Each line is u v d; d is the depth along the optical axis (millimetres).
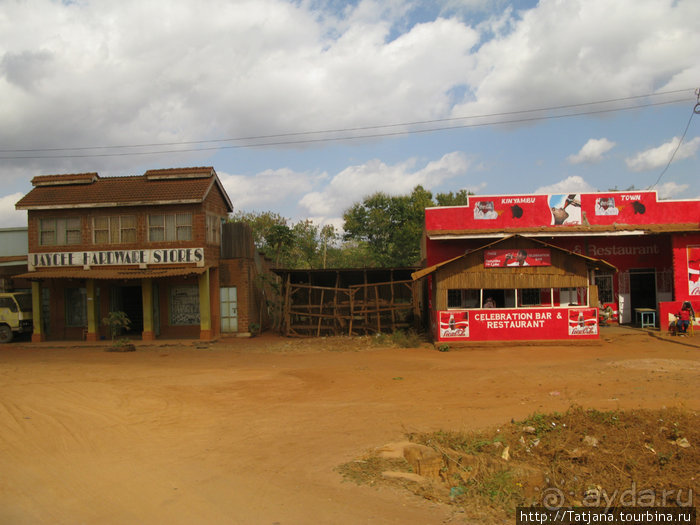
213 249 27797
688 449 7828
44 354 22578
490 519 5812
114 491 6500
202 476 7125
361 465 7500
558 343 21188
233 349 23516
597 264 21859
